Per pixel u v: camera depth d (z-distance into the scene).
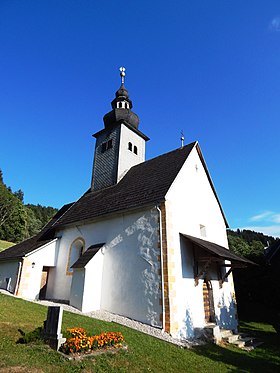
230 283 16.38
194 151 16.53
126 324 10.91
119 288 12.69
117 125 21.25
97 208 16.31
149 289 11.48
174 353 8.39
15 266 16.80
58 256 17.39
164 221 12.05
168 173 14.68
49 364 5.79
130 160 20.61
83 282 13.05
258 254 23.91
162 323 10.55
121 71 24.62
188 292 11.99
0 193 60.09
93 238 15.29
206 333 11.70
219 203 18.11
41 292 16.95
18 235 60.72
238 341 12.23
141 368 6.69
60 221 18.61
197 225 14.67
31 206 100.12
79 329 7.66
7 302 10.64
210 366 8.03
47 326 7.07
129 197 14.79
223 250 14.16
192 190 15.13
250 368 8.62
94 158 21.97
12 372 5.21
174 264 11.62
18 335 7.25
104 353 6.88
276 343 12.91
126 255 13.02
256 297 22.66
